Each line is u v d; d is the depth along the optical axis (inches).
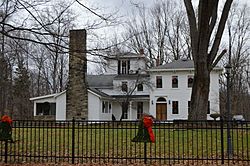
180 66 1685.5
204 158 424.5
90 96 1551.4
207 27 746.2
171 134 633.0
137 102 1764.3
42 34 423.2
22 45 552.4
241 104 2100.1
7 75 1627.7
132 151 490.3
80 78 1216.2
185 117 1656.0
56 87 2079.2
